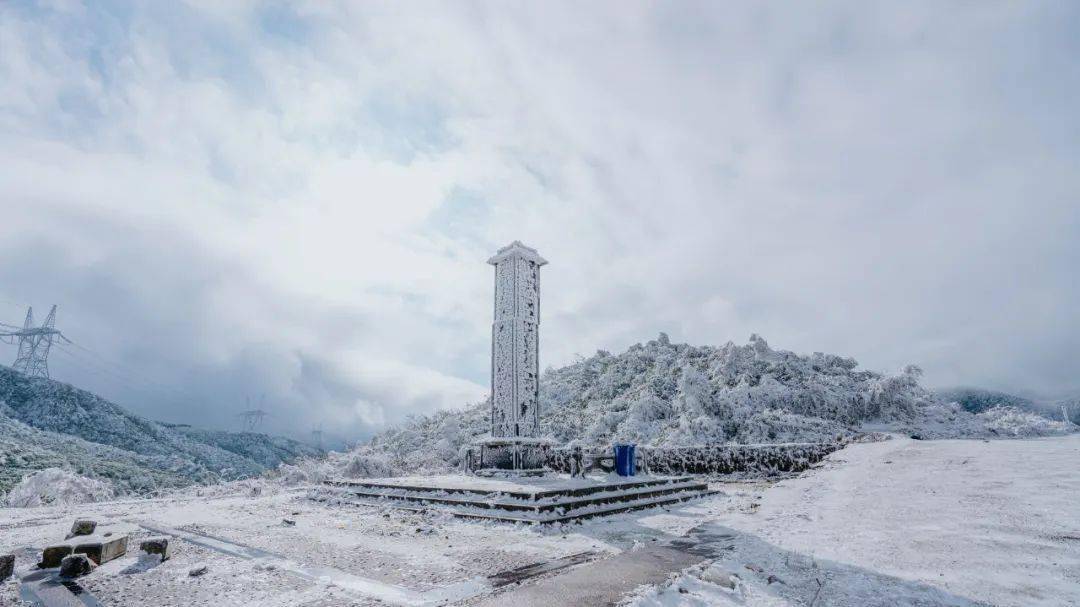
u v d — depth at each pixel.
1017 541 7.07
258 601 5.75
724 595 5.54
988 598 5.12
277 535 9.53
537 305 21.83
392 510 12.91
